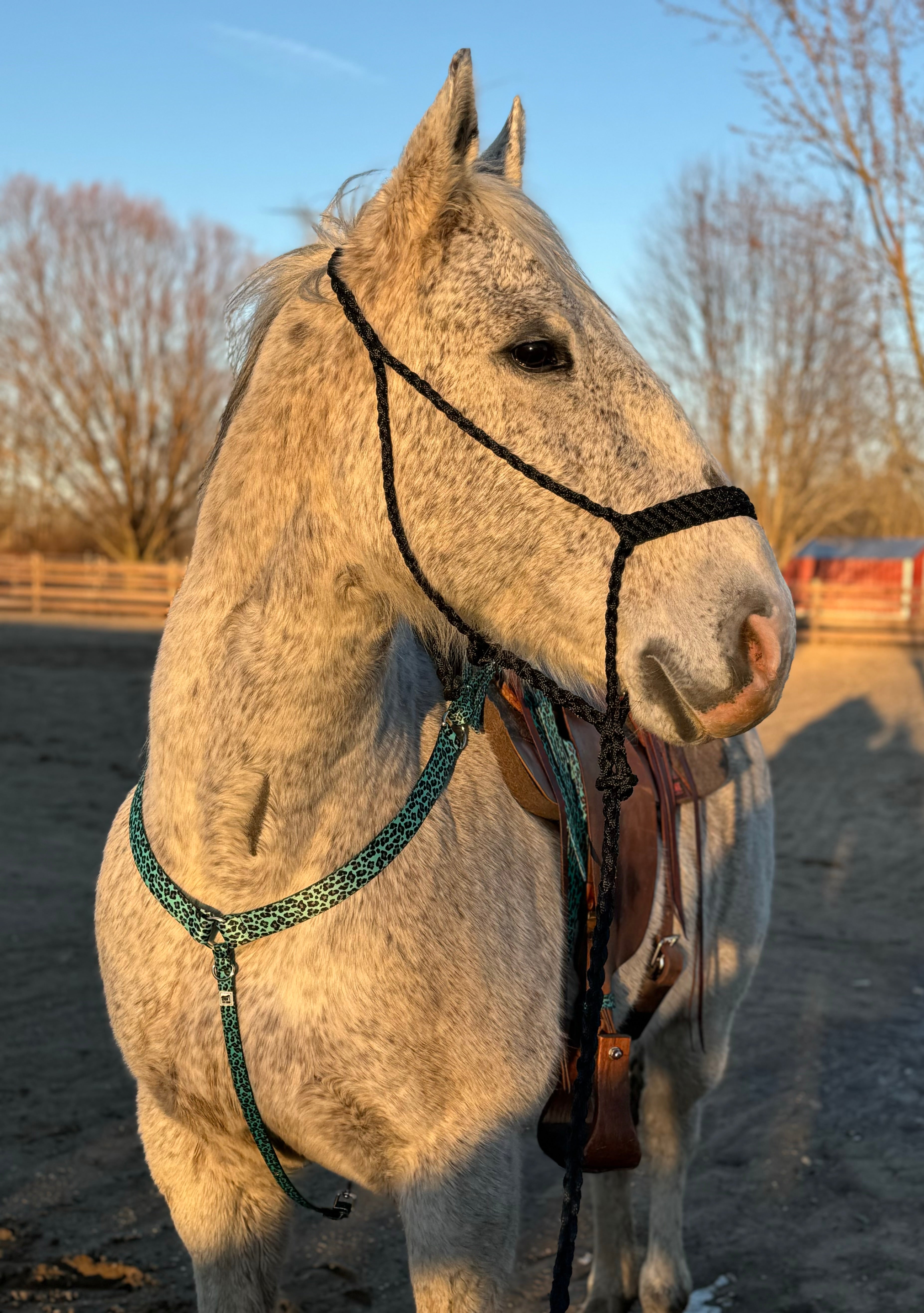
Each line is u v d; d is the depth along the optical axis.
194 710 1.33
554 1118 1.58
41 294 29.08
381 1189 1.44
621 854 1.75
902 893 5.71
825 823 7.21
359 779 1.37
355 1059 1.34
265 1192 1.51
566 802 1.63
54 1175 2.79
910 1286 2.42
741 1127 3.20
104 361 29.59
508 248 1.23
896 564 29.00
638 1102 2.33
